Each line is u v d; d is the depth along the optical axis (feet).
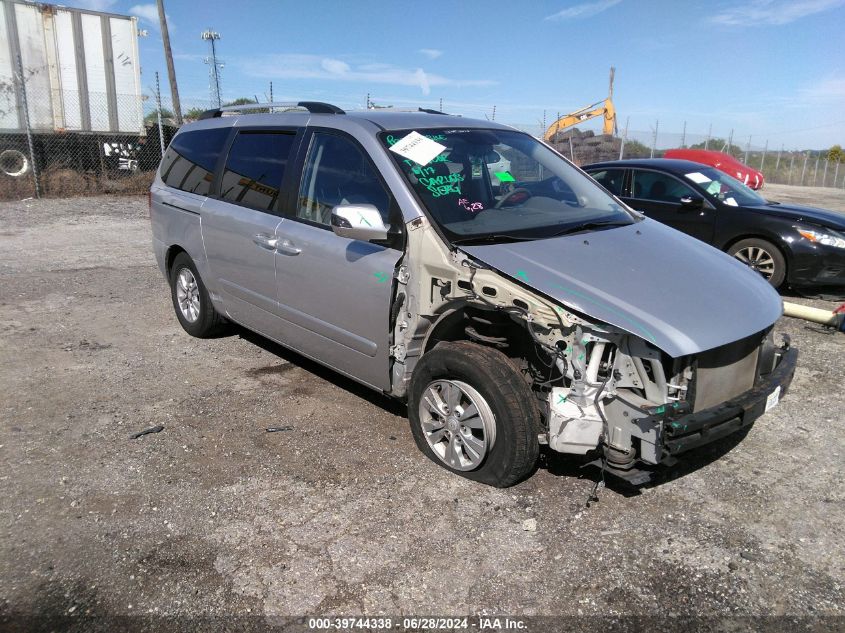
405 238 11.44
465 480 11.32
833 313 20.24
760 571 9.17
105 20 51.01
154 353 17.48
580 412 9.66
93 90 51.78
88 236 34.81
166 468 11.68
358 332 12.47
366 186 12.35
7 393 14.76
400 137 12.71
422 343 11.92
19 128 49.55
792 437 13.09
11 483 11.17
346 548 9.57
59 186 51.26
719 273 11.46
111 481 11.26
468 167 12.76
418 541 9.72
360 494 10.89
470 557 9.39
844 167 114.93
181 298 18.79
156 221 18.97
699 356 9.64
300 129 14.25
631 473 9.78
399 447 12.45
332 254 12.58
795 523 10.27
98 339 18.52
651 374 9.61
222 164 16.43
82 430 13.08
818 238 22.98
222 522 10.14
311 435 12.92
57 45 49.55
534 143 14.99
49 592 8.68
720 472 11.73
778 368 11.46
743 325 10.09
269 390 15.10
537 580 8.96
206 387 15.25
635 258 11.25
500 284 10.15
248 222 14.80
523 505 10.60
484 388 10.40
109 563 9.23
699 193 25.62
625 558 9.41
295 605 8.48
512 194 12.93
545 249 11.00
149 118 56.80
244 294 15.53
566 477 11.43
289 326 14.37
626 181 27.84
